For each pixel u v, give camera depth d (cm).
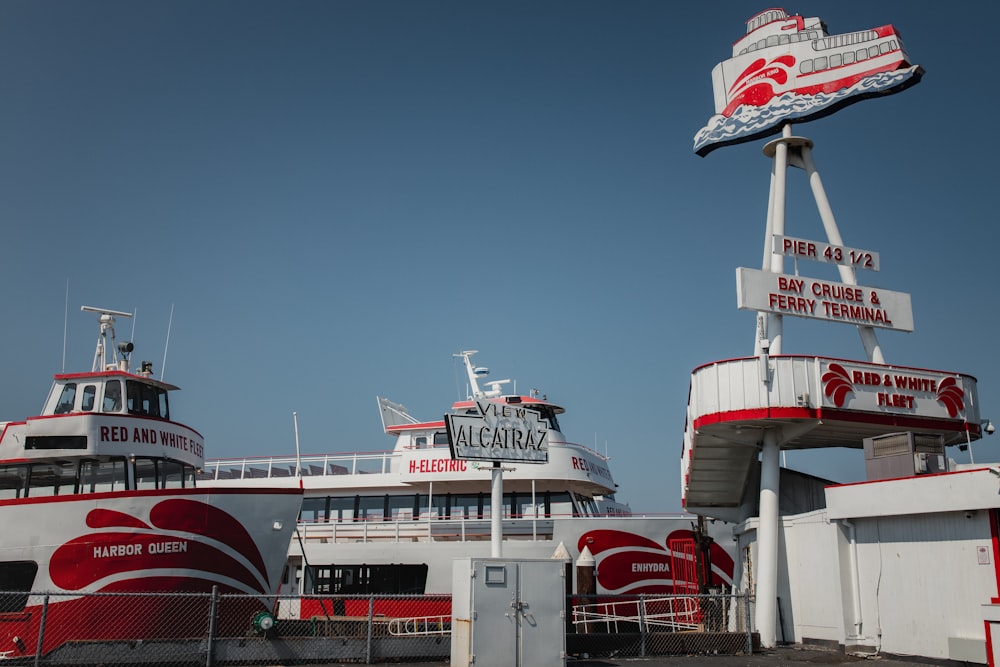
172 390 2402
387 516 2994
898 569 1930
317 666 1778
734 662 1927
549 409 3073
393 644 1847
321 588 2756
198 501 1988
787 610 2292
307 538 2873
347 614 2686
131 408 2239
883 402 2225
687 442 2634
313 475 3108
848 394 2188
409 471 2920
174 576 1938
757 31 2672
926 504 1811
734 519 2738
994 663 1538
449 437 2005
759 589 2208
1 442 2130
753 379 2180
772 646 2150
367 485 2997
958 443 2445
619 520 2739
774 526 2228
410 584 2705
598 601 2641
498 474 2081
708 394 2241
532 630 1689
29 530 1919
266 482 3088
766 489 2250
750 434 2311
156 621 1909
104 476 2122
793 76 2575
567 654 1981
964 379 2358
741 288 2262
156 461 2192
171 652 1778
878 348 2406
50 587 1891
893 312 2445
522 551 2680
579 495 3070
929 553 1848
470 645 1650
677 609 2677
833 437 2447
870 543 2019
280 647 1800
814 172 2577
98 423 2092
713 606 2591
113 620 1892
